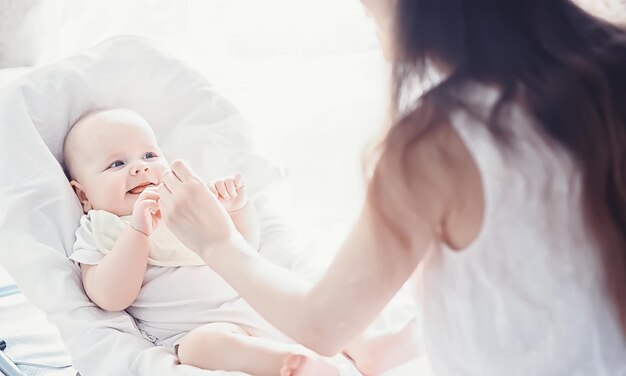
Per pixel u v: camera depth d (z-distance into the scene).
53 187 1.31
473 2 0.66
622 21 0.73
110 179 1.33
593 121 0.67
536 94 0.66
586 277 0.72
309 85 2.17
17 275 1.24
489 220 0.68
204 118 1.53
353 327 0.73
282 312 0.77
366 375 1.10
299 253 1.36
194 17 2.48
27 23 2.23
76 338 1.17
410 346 1.08
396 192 0.66
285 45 2.61
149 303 1.24
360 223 0.70
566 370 0.75
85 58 1.49
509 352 0.74
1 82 2.03
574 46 0.69
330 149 1.84
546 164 0.68
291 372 0.98
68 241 1.29
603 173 0.68
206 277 1.26
